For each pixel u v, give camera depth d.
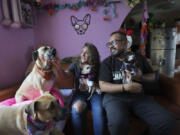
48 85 1.29
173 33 3.97
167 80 1.61
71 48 2.39
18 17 1.72
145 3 2.35
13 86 1.68
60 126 1.11
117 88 1.10
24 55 2.05
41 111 0.83
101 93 1.37
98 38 2.32
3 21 1.57
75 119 1.10
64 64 2.05
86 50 1.38
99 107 1.15
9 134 0.92
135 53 1.33
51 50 1.23
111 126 1.00
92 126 1.23
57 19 2.32
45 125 0.87
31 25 2.12
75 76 1.44
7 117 0.91
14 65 1.83
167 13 4.80
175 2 3.57
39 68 1.25
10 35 1.75
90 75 1.34
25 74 1.88
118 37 1.24
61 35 2.37
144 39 2.42
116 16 2.23
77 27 2.32
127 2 2.16
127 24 4.07
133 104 1.14
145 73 1.28
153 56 4.11
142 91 1.23
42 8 2.30
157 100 1.51
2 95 1.39
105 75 1.21
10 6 1.65
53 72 1.34
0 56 1.60
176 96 1.40
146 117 1.06
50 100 0.87
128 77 1.15
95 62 1.41
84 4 2.23
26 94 1.32
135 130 1.23
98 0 2.18
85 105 1.20
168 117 0.95
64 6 2.25
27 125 0.84
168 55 4.06
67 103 1.37
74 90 1.45
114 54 1.27
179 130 1.29
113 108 1.06
